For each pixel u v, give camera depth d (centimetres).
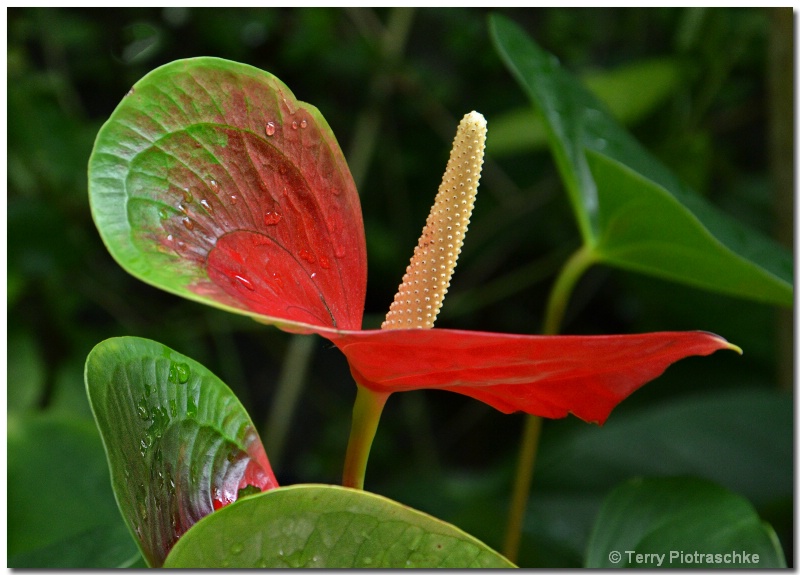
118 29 168
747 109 175
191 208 54
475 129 59
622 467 101
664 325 155
